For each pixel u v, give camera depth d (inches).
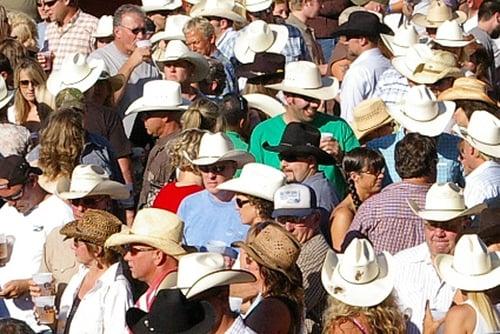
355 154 1205.7
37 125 1454.2
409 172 1154.7
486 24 1800.0
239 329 936.9
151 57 1565.0
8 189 1170.6
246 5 1742.1
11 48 1533.0
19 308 1162.0
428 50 1475.1
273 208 1138.0
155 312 903.1
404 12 1979.6
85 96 1432.1
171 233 1052.5
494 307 989.8
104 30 1744.6
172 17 1642.5
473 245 988.6
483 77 1565.0
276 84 1370.6
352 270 980.6
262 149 1334.9
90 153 1295.5
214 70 1517.0
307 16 1796.3
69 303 1094.4
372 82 1512.1
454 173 1300.4
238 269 981.2
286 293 996.6
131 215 1334.9
